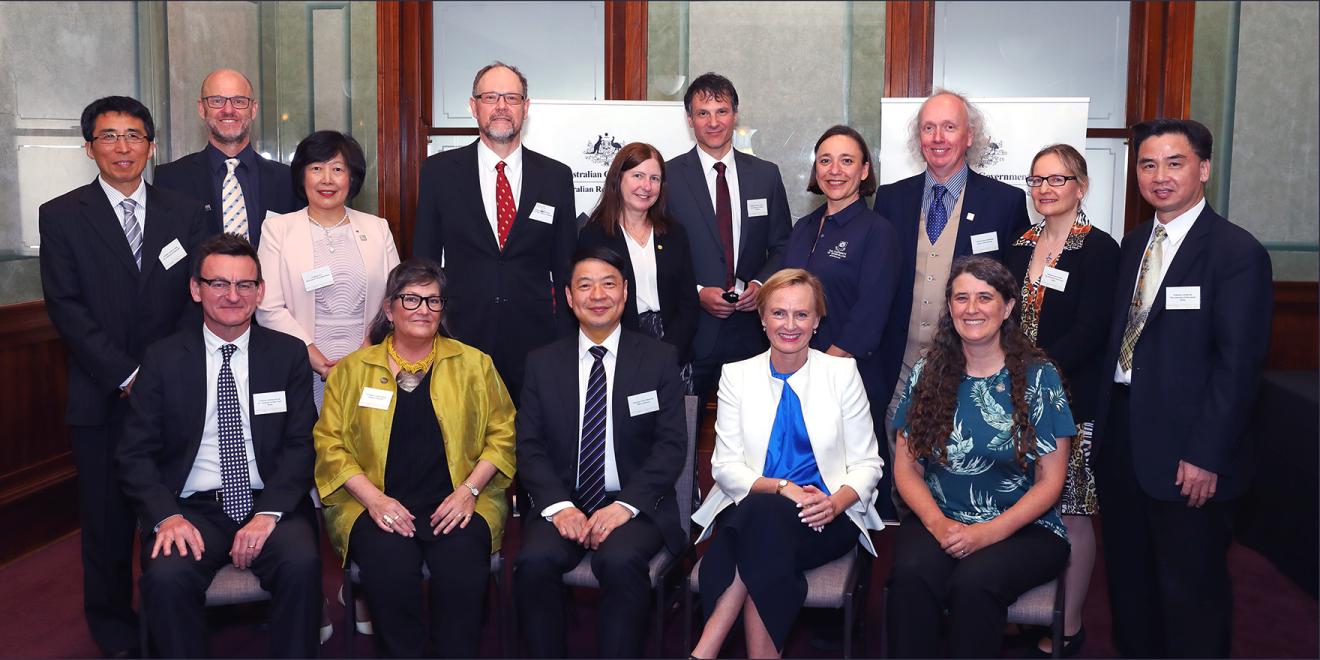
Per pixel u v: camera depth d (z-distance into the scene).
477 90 3.44
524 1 5.69
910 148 3.72
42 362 4.11
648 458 2.81
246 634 3.17
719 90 3.70
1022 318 3.03
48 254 2.85
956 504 2.64
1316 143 5.10
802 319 2.70
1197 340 2.50
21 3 3.96
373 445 2.75
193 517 2.68
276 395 2.78
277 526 2.66
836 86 5.49
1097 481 2.81
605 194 3.46
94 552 2.91
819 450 2.73
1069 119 4.52
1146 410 2.57
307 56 5.77
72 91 4.27
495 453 2.82
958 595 2.34
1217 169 5.20
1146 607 2.76
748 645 2.52
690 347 3.47
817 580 2.54
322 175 3.26
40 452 4.10
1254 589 3.57
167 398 2.71
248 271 2.71
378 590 2.56
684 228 3.56
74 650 3.03
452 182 3.45
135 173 2.94
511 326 3.43
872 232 3.30
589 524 2.67
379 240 3.44
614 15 5.62
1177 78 5.20
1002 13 5.41
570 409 2.84
